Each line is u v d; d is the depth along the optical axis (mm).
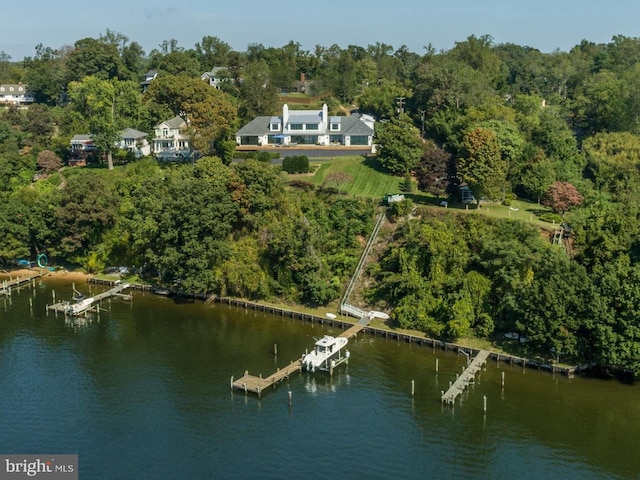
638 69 179125
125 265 132125
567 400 81125
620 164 129375
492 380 86188
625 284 85938
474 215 109125
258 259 116562
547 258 96062
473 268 101625
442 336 97250
